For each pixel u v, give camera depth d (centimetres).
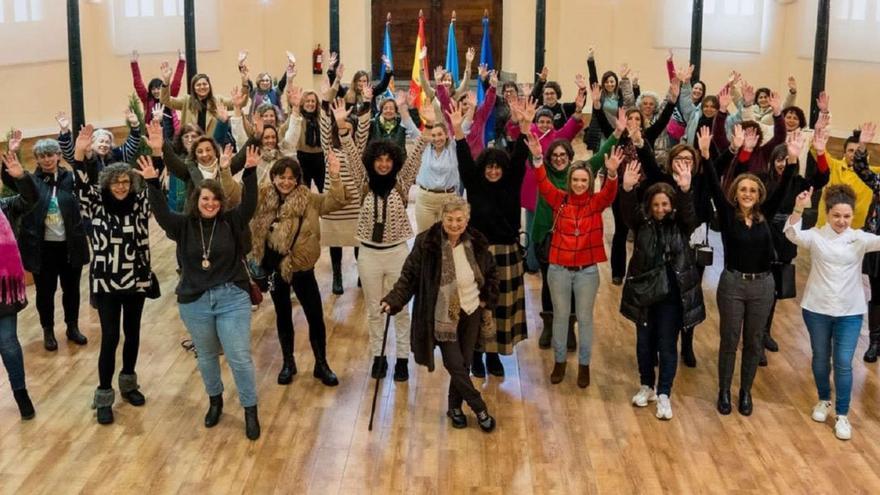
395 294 522
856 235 530
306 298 593
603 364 636
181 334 681
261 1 1466
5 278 527
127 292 541
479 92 983
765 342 657
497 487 486
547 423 553
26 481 488
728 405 566
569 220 575
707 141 552
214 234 516
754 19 1334
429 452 520
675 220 549
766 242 540
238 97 774
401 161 582
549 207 635
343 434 539
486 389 596
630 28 1455
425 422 553
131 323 562
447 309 517
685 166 541
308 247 575
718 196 546
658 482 492
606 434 541
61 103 1280
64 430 541
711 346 670
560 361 599
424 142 618
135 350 568
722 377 564
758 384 608
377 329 606
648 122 831
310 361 636
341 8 1503
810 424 555
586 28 1483
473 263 520
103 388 548
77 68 861
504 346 595
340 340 671
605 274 823
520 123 571
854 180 662
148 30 1366
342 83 1520
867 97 1197
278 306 592
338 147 697
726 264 552
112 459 510
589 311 585
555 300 587
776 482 493
